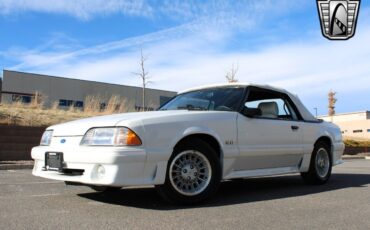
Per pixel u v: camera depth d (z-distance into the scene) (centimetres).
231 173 574
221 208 499
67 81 4447
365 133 5934
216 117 554
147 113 533
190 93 670
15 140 1350
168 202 522
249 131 589
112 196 580
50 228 394
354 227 412
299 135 675
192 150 520
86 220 428
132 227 401
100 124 491
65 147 510
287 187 689
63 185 709
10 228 394
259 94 645
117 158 460
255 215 461
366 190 655
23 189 658
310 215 462
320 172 727
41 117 1594
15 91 4100
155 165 486
